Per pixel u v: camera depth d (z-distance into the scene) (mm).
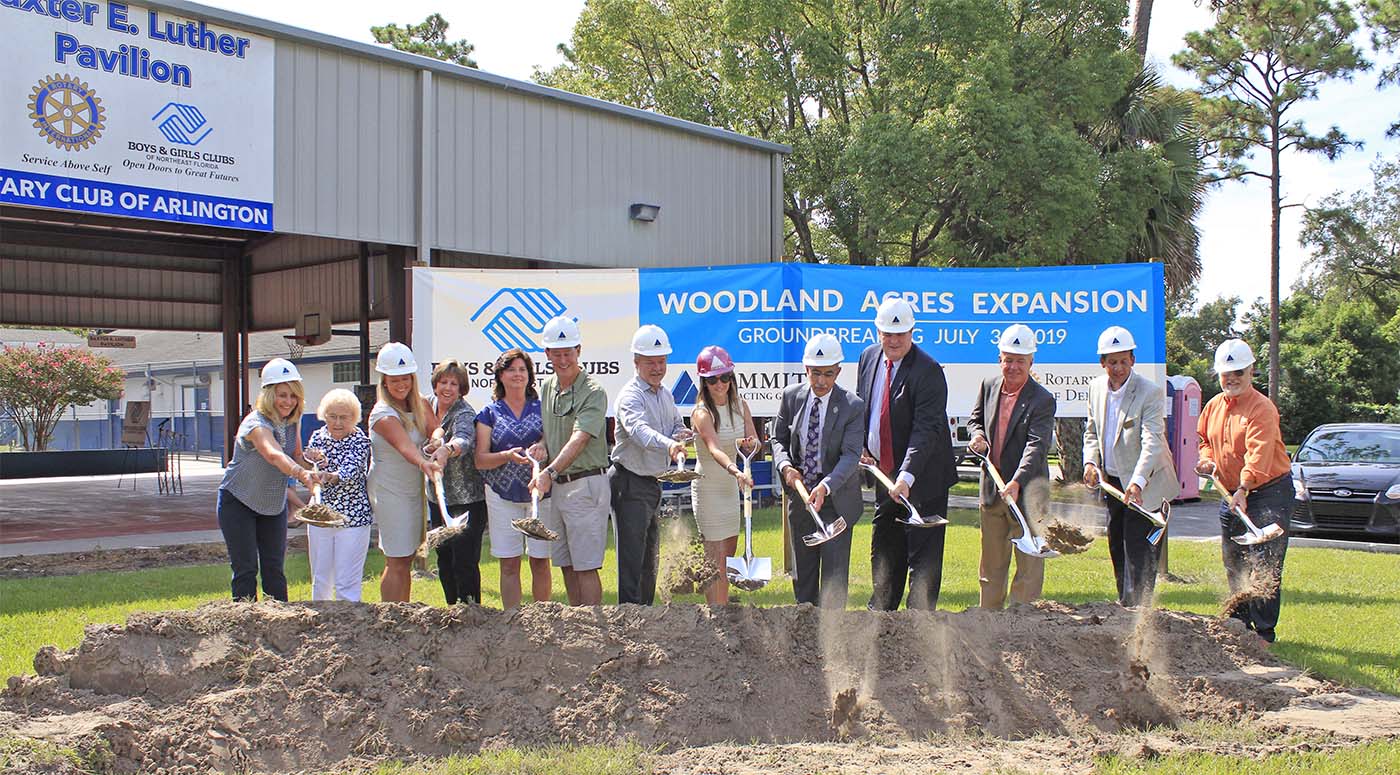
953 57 23766
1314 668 6379
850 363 11023
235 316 24031
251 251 23703
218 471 29828
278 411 6535
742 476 6512
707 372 6961
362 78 13945
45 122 11414
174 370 40281
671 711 5363
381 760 5004
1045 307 10492
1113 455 7152
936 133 22172
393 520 6547
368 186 14008
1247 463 6906
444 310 10938
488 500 6676
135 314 24562
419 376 10914
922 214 22906
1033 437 6988
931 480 6797
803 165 25188
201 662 5309
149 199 12133
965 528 13602
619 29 27797
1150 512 6887
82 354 31109
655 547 7012
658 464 6703
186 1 12250
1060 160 22031
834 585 6504
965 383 10594
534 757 4922
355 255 21906
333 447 6492
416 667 5387
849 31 25422
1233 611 6867
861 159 22656
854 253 25781
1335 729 5242
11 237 19938
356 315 22094
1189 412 19172
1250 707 5648
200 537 13680
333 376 33531
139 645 5355
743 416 7172
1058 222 22172
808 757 5008
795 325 11023
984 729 5461
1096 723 5535
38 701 5180
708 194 18297
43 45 11391
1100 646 5922
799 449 6699
